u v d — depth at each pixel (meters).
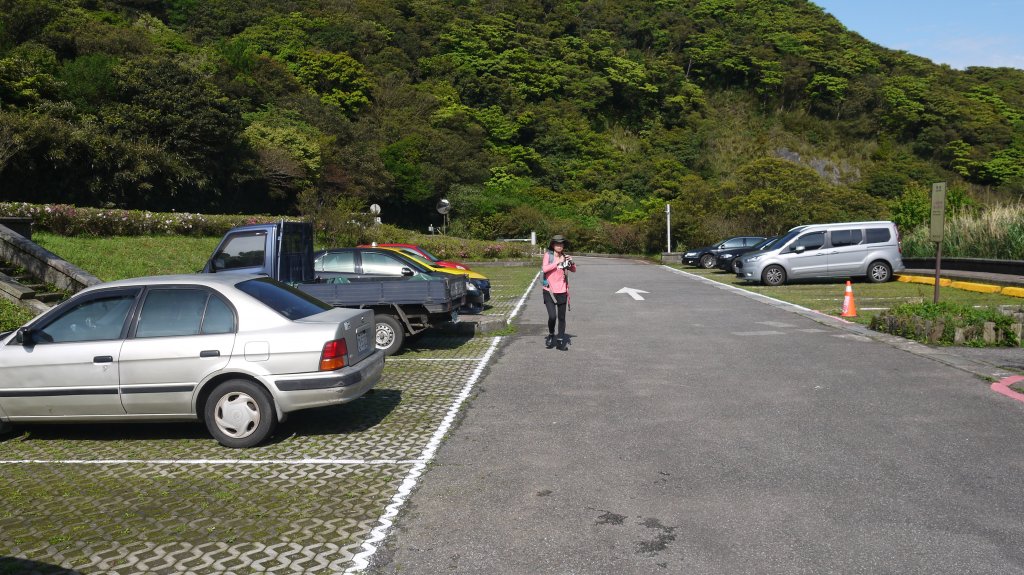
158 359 5.81
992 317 9.61
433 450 5.59
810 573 3.44
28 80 30.12
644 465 5.11
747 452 5.36
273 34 73.38
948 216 23.09
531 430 6.08
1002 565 3.50
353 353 6.16
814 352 9.38
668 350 9.78
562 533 3.97
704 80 112.00
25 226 13.94
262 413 5.78
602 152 80.12
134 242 19.22
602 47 102.12
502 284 22.34
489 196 60.47
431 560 3.67
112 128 32.41
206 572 3.60
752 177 46.41
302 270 10.92
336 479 5.00
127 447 5.94
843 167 93.94
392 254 12.48
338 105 64.00
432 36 90.94
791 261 19.77
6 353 5.99
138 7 72.31
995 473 4.80
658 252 46.16
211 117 35.31
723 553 3.68
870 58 113.62
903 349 9.38
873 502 4.34
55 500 4.70
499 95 82.19
